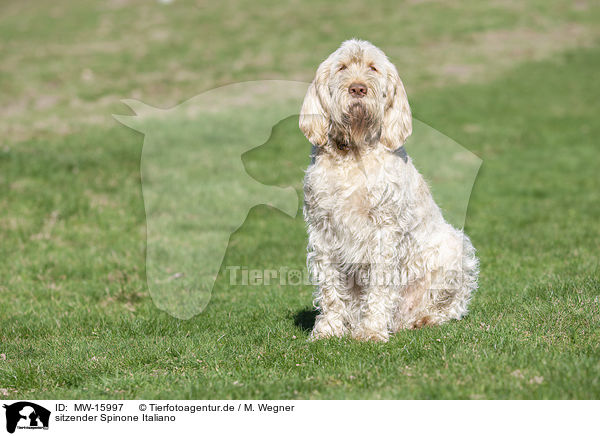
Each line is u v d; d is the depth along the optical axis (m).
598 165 19.20
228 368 5.57
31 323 7.43
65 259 10.53
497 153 20.44
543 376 4.68
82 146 18.75
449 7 42.03
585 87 28.55
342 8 41.97
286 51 32.97
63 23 40.09
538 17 39.59
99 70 30.33
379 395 4.70
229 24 39.00
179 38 36.34
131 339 6.71
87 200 13.96
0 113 23.31
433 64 31.78
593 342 5.29
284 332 6.66
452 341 5.64
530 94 27.70
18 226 12.16
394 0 43.69
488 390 4.59
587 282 7.33
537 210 14.30
